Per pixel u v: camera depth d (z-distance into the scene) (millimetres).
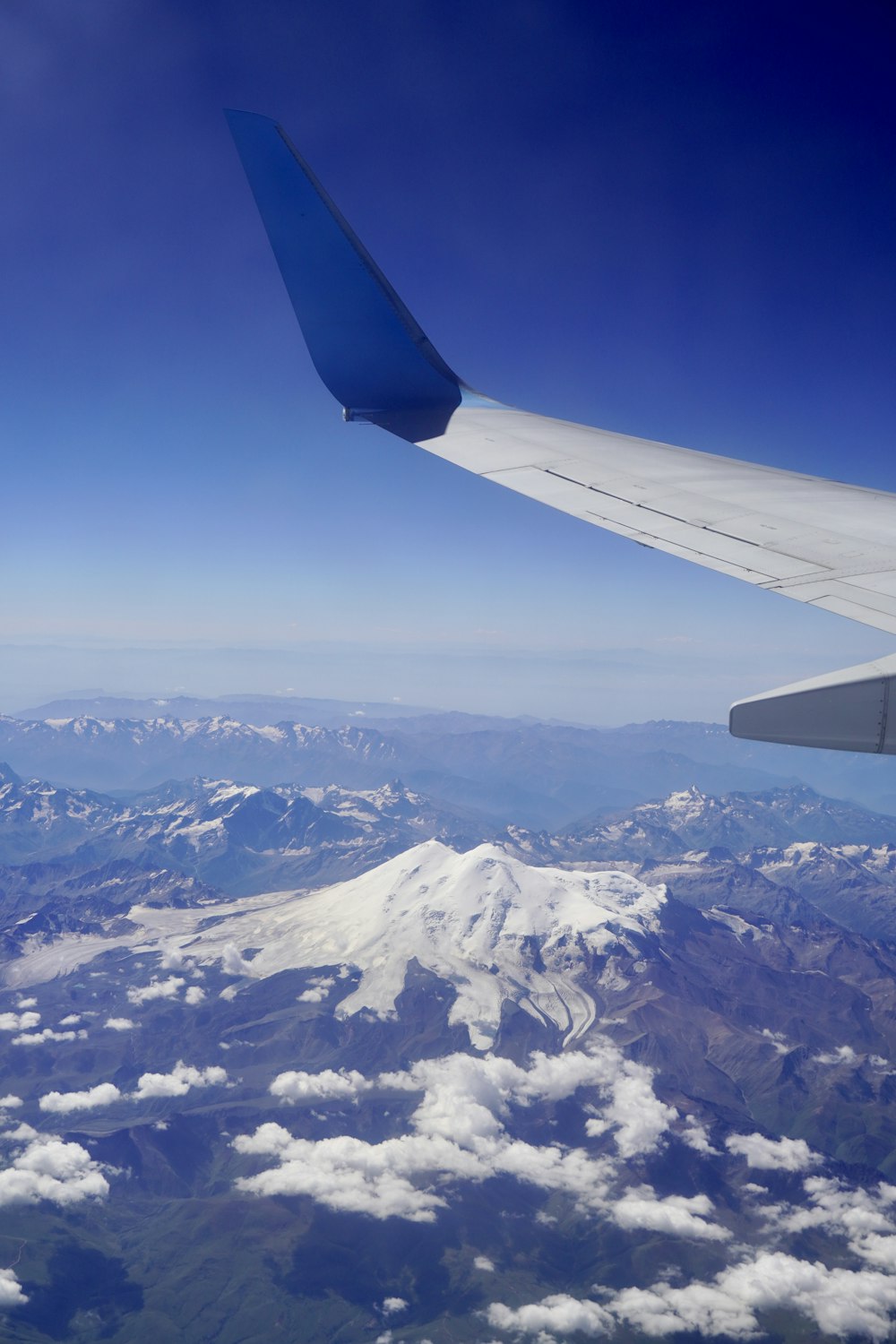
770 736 5770
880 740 5543
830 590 7742
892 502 10906
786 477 11977
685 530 9562
